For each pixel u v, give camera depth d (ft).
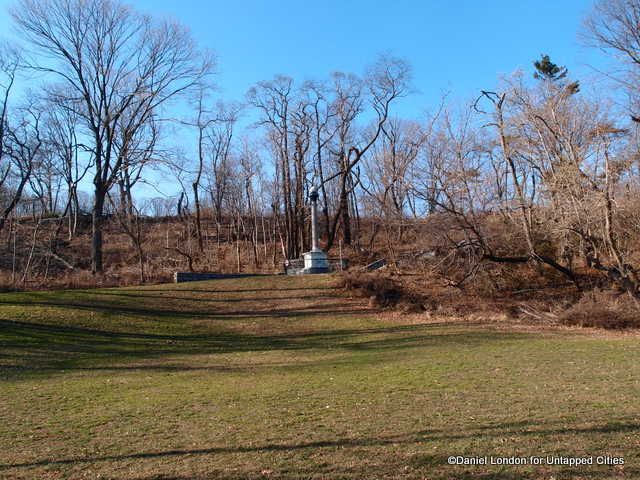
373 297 81.61
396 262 102.94
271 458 20.26
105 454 21.53
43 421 27.37
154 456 21.07
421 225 92.07
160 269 131.44
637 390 30.63
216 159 185.26
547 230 82.07
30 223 164.45
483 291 88.07
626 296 72.95
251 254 164.45
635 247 80.33
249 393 33.76
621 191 75.51
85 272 109.70
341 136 155.02
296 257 149.48
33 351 51.90
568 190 76.23
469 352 49.16
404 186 101.40
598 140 75.05
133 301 79.41
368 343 58.65
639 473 17.33
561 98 83.05
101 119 115.65
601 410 25.82
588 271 90.27
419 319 73.20
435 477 17.65
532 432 22.43
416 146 97.66
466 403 28.73
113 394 34.24
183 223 198.08
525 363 42.16
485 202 86.02
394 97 146.82
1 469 19.90
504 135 85.35
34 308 70.03
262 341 62.13
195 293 86.17
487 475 17.65
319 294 86.02
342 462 19.51
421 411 27.22
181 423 26.45
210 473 18.79
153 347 57.72
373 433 23.30
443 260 88.74
